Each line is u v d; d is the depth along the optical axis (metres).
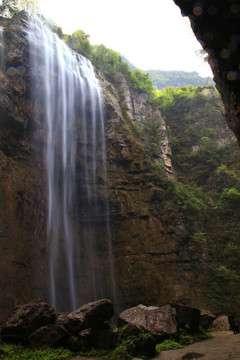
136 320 9.41
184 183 30.95
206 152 32.53
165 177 27.55
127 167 26.27
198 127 35.62
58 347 8.20
